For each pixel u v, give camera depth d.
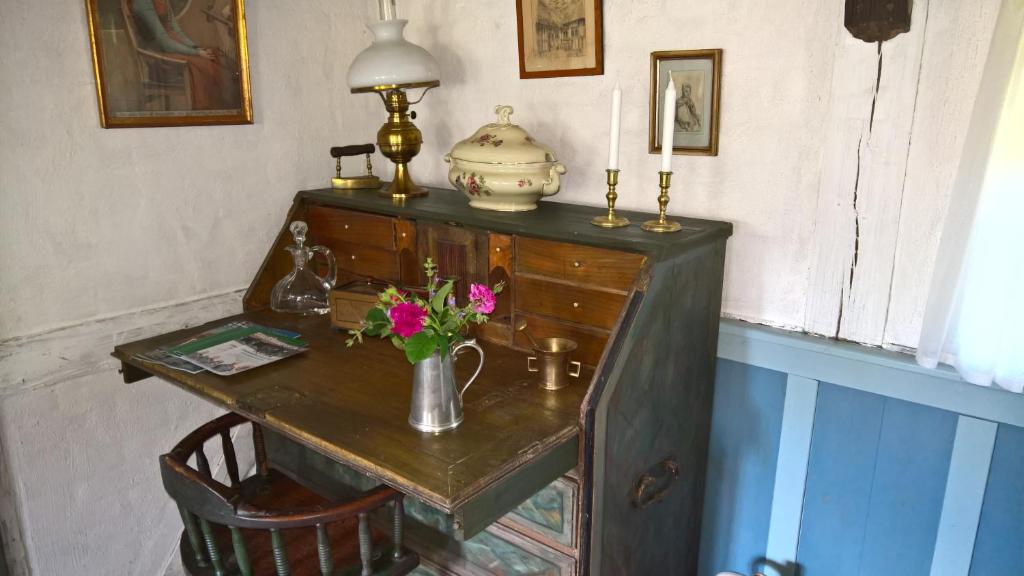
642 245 1.43
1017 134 1.28
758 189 1.66
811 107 1.54
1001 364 1.36
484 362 1.63
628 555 1.56
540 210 1.81
